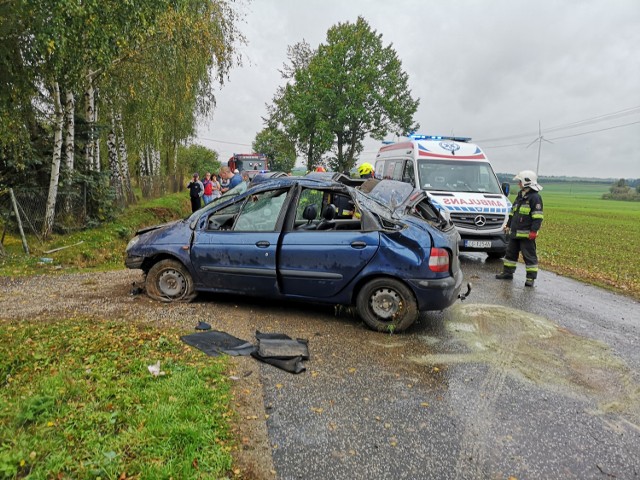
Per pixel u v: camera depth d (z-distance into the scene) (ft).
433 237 15.87
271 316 17.34
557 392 12.00
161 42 38.04
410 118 121.80
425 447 9.31
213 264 17.72
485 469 8.68
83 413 9.41
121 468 7.80
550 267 32.24
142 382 11.01
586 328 17.58
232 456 8.61
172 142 71.82
